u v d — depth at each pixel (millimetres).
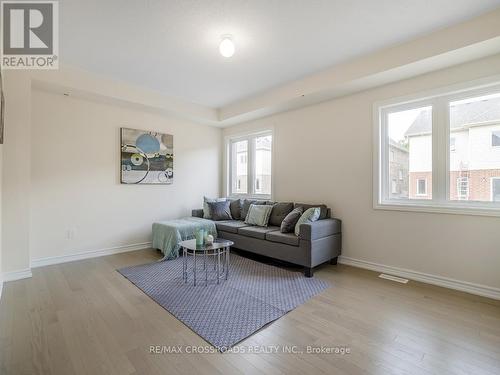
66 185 3545
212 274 3051
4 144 2805
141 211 4281
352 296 2465
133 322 1988
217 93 4086
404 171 3104
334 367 1511
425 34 2494
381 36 2533
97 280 2846
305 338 1795
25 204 2920
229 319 2031
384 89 3156
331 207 3678
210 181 5262
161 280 2844
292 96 3643
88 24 2334
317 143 3842
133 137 4156
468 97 2637
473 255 2562
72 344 1712
